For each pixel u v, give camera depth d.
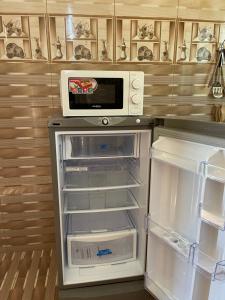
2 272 1.65
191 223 1.08
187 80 1.69
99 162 1.54
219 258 0.93
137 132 1.24
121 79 1.22
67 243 1.41
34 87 1.57
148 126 1.20
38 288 1.51
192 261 1.00
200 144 0.94
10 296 1.46
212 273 0.90
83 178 1.48
